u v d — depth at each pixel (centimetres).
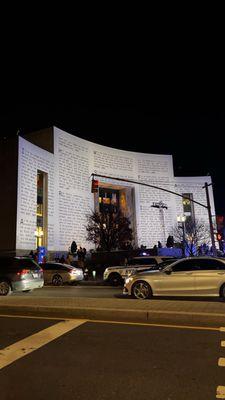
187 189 8156
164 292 1439
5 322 923
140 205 7656
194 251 6769
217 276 1405
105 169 7288
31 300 1180
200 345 693
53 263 2684
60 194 6253
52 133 6341
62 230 6144
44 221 5888
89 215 6406
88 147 7056
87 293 1902
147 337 756
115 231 5997
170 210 7875
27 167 5531
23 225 5253
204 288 1406
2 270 1702
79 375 540
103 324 885
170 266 1470
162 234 7650
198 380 516
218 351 653
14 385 505
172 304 1062
